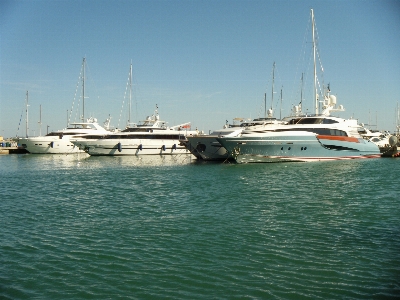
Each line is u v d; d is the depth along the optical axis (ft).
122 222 58.39
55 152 215.51
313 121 152.15
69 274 38.42
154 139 205.87
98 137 212.84
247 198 77.10
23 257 43.01
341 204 69.82
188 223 57.16
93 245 47.06
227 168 134.41
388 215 61.00
